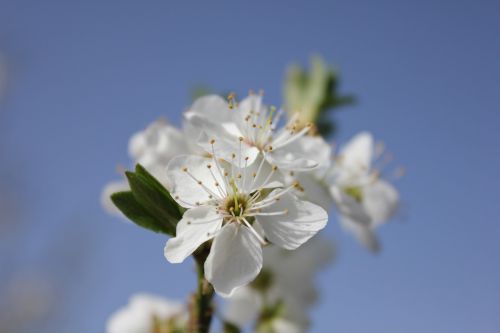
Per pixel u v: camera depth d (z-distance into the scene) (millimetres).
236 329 181
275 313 215
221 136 168
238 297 216
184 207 161
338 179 200
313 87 207
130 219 161
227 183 163
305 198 174
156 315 209
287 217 162
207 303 164
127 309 211
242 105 180
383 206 206
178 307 210
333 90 208
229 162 165
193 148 179
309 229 161
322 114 207
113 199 160
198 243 157
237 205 162
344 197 184
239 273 159
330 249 226
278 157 170
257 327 214
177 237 157
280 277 218
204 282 163
